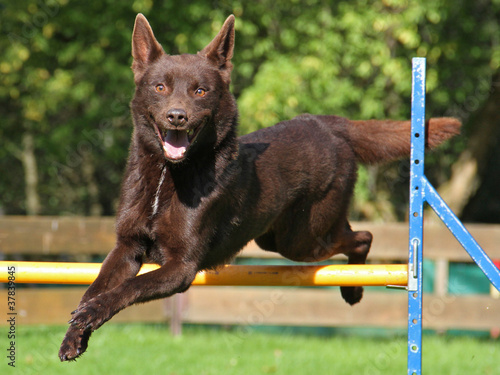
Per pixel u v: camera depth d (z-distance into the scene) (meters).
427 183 4.55
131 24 14.08
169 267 4.36
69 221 9.52
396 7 13.47
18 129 16.47
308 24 13.64
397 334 10.18
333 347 9.35
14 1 13.89
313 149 5.37
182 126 4.37
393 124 5.74
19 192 18.91
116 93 14.31
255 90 12.56
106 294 4.00
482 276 10.79
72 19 13.88
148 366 8.04
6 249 9.31
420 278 4.54
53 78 14.66
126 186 4.68
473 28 14.59
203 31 13.59
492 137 15.30
